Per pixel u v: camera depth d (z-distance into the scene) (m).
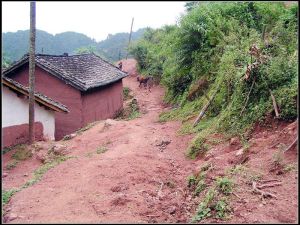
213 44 17.66
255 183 7.61
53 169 10.86
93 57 25.72
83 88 19.11
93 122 19.52
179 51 19.27
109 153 11.89
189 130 13.74
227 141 10.99
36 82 20.22
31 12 13.42
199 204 7.48
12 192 9.05
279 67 10.99
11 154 13.30
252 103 11.30
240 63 13.34
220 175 8.44
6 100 14.02
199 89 17.50
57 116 19.86
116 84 24.98
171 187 9.06
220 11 19.31
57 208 7.77
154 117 19.64
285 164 8.11
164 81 24.62
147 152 11.87
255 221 6.41
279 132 9.62
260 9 19.41
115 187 8.77
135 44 43.19
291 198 6.99
